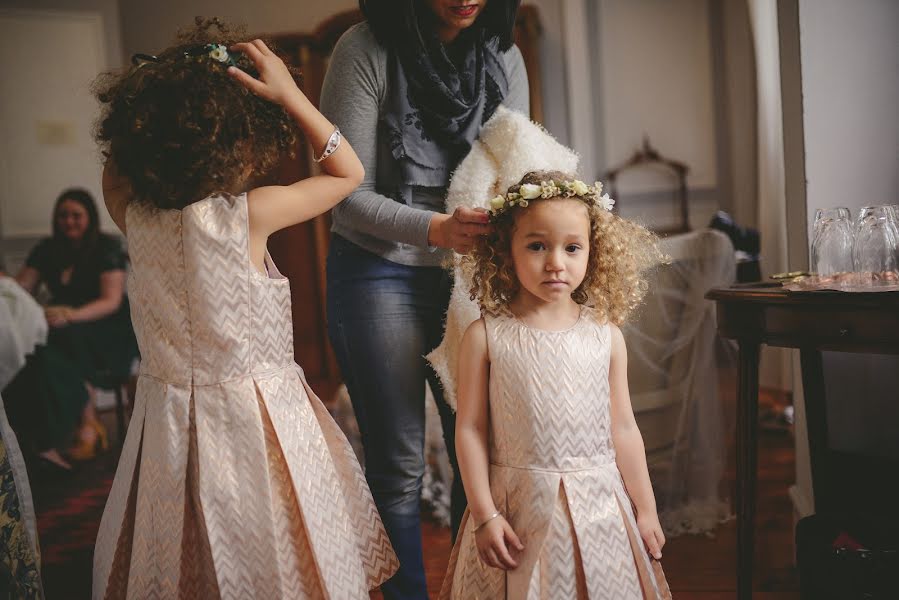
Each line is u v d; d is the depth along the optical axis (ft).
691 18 19.29
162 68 4.42
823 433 6.88
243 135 4.45
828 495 6.89
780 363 14.16
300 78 5.37
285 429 4.43
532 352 4.50
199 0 19.53
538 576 4.31
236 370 4.37
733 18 18.86
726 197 19.44
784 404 13.20
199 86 4.33
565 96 19.63
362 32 5.43
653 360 8.46
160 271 4.38
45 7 18.40
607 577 4.35
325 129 4.64
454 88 5.54
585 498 4.40
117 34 18.95
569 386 4.46
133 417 4.60
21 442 12.17
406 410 5.57
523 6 18.29
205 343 4.34
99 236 14.88
